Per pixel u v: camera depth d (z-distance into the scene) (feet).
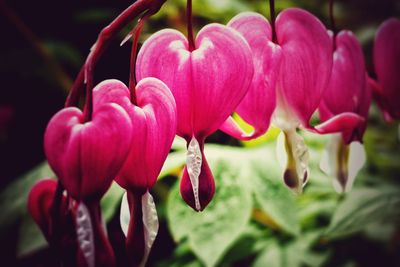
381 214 0.94
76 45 1.81
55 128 0.59
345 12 1.76
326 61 0.68
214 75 0.64
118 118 0.60
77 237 0.59
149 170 0.62
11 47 1.90
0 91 1.80
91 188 0.59
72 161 0.59
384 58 0.82
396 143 1.35
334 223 0.94
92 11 1.73
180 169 1.02
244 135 0.67
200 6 1.38
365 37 1.49
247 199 0.91
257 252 1.07
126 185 0.62
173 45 0.64
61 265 0.60
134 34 0.63
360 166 0.74
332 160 0.74
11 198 1.05
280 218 0.92
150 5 0.63
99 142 0.59
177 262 1.13
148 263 1.47
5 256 1.45
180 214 0.90
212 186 0.63
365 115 0.74
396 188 0.97
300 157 0.69
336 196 1.11
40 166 1.08
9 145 1.86
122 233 0.62
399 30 0.82
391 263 1.10
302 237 1.08
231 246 1.07
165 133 0.62
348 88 0.73
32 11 1.88
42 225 0.63
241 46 0.64
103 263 0.59
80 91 0.62
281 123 0.69
